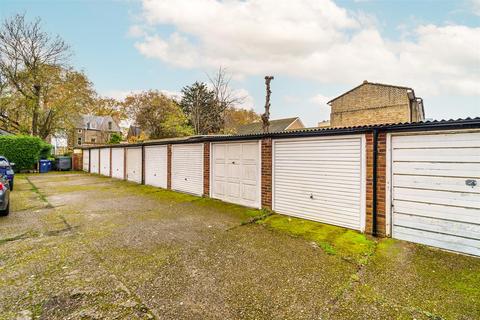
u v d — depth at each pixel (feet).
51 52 69.26
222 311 8.04
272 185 21.66
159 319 7.60
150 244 13.96
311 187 18.94
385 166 15.08
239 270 10.93
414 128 13.84
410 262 11.71
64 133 81.56
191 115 95.86
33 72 66.64
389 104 60.75
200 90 94.63
